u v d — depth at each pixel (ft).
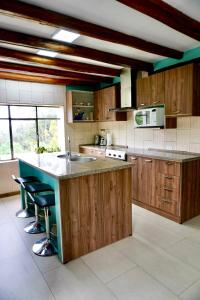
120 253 7.62
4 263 7.17
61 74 13.39
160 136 12.80
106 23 7.14
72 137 17.30
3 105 14.32
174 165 9.71
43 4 5.92
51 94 15.88
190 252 7.57
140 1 5.60
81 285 6.11
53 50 8.53
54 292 5.88
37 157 10.84
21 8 5.76
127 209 8.64
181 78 10.05
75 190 7.23
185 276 6.37
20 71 12.59
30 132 15.66
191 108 9.74
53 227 9.45
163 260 7.14
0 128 14.42
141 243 8.22
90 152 16.12
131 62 11.19
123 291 5.84
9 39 7.51
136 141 14.61
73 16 6.62
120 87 14.43
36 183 9.40
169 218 10.30
